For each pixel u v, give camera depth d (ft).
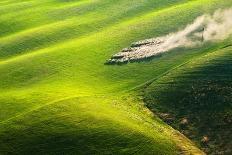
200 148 180.34
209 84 218.38
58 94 242.17
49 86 256.52
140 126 199.82
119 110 217.77
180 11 337.52
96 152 186.19
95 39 319.06
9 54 318.65
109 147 187.62
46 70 278.26
